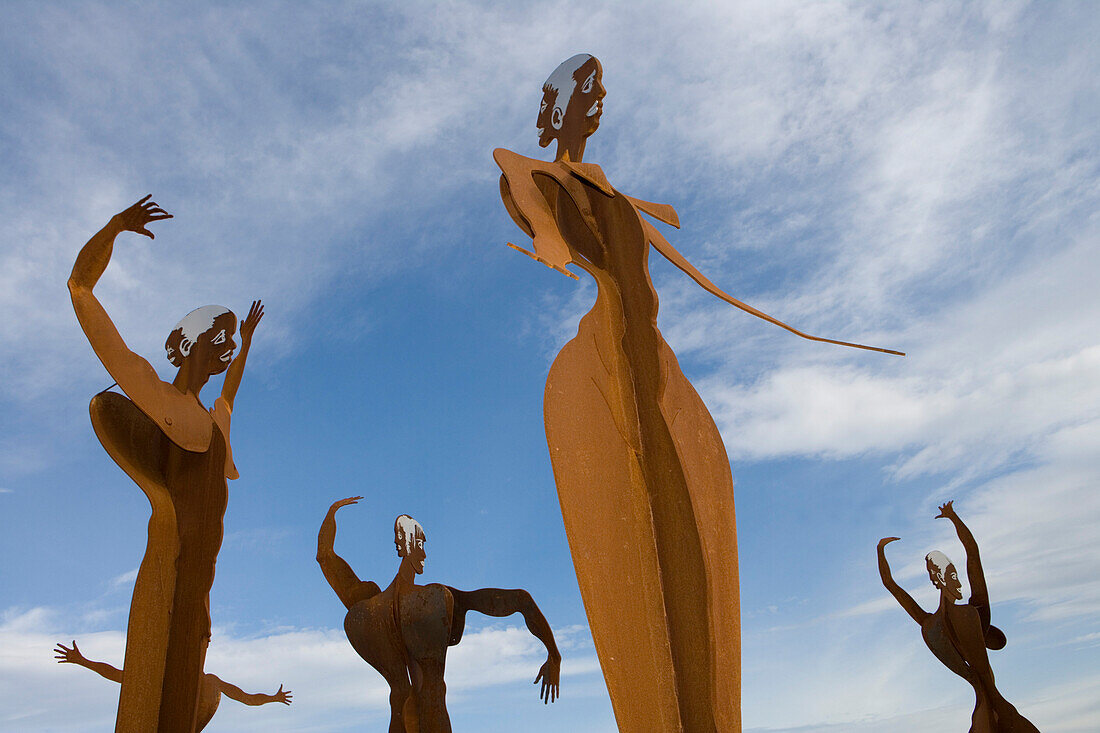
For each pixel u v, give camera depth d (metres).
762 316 6.57
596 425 6.08
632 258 6.39
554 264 5.60
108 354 6.90
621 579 5.75
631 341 6.30
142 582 7.11
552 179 6.50
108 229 6.92
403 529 7.96
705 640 5.63
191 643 6.93
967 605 9.77
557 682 7.69
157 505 7.32
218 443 7.57
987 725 9.42
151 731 6.75
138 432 7.36
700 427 6.41
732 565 6.12
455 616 7.77
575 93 7.00
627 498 5.98
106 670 8.55
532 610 7.79
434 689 7.37
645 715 5.50
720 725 5.55
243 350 8.33
